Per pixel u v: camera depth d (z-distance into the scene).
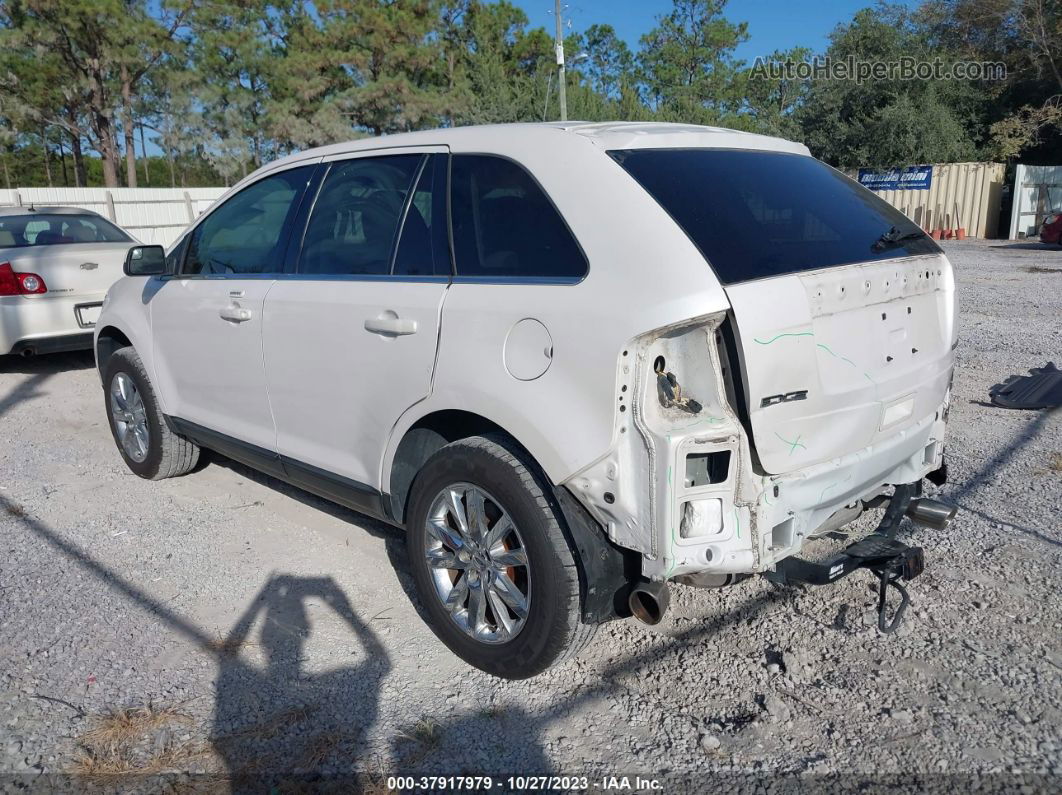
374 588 3.85
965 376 7.32
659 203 2.75
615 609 2.87
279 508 4.83
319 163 3.99
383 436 3.39
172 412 4.86
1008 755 2.64
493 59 33.31
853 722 2.82
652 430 2.52
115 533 4.51
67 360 9.08
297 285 3.81
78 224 8.86
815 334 2.67
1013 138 26.28
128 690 3.11
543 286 2.83
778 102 41.56
